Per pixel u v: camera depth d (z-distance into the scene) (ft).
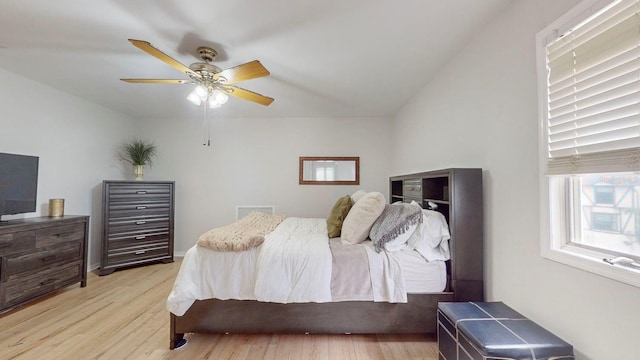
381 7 5.30
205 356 5.80
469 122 6.66
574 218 4.26
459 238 6.07
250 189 14.07
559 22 4.17
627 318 3.33
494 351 3.80
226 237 6.57
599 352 3.62
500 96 5.55
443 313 5.11
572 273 4.01
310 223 10.20
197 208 14.05
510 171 5.27
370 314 6.20
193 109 12.59
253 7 5.30
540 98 4.51
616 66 3.49
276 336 6.56
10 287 7.48
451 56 7.36
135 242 11.78
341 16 5.58
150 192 12.23
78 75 8.75
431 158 8.96
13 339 6.36
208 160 14.10
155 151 14.01
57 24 5.89
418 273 6.24
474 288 6.04
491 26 5.80
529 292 4.80
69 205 10.67
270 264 6.06
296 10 5.39
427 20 5.74
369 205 7.27
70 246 9.21
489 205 5.91
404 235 6.57
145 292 9.18
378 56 7.32
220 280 6.13
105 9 5.38
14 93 8.75
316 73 8.39
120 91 10.24
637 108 3.26
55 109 10.06
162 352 5.93
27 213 9.08
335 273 6.13
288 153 14.05
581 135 3.92
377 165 13.93
